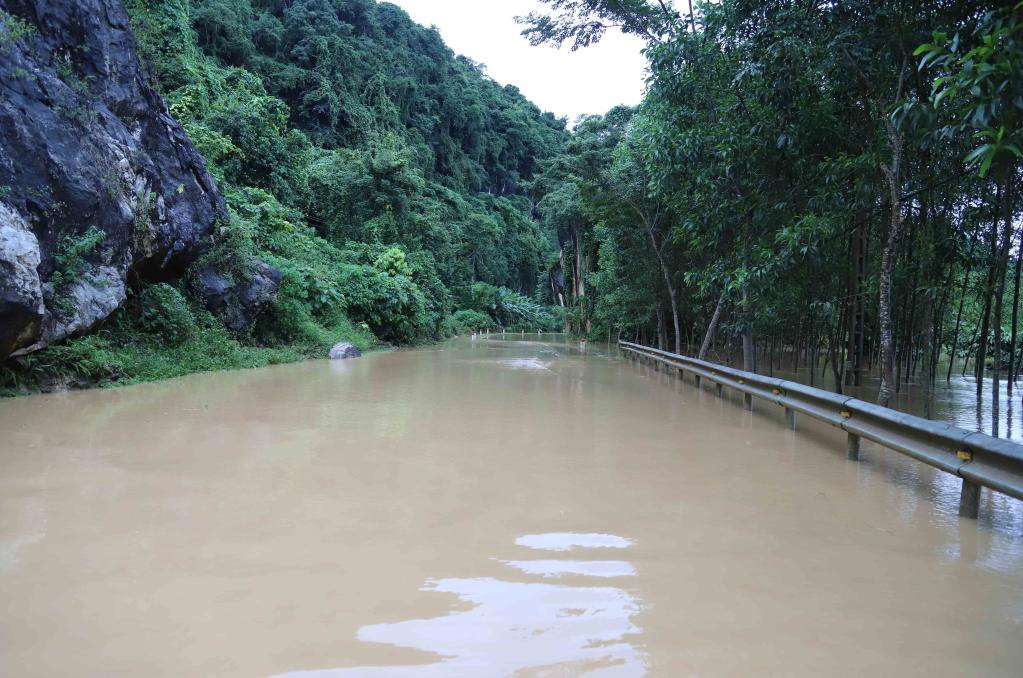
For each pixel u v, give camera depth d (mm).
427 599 2670
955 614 2594
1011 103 3539
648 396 10336
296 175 27562
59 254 9078
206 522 3621
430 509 3922
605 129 27625
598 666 2164
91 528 3494
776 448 6055
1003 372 17234
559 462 5270
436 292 35375
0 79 8789
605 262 28516
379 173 33000
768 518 3846
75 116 9758
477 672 2121
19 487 4266
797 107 8656
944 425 4250
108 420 6879
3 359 8312
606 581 2871
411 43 81312
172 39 27188
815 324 13008
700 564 3094
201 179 14133
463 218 63594
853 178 9125
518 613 2551
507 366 16688
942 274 10672
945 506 4184
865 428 5262
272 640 2326
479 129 86375
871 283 10008
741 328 11727
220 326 14320
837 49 7707
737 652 2270
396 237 33031
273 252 20688
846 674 2139
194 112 23844
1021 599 2746
